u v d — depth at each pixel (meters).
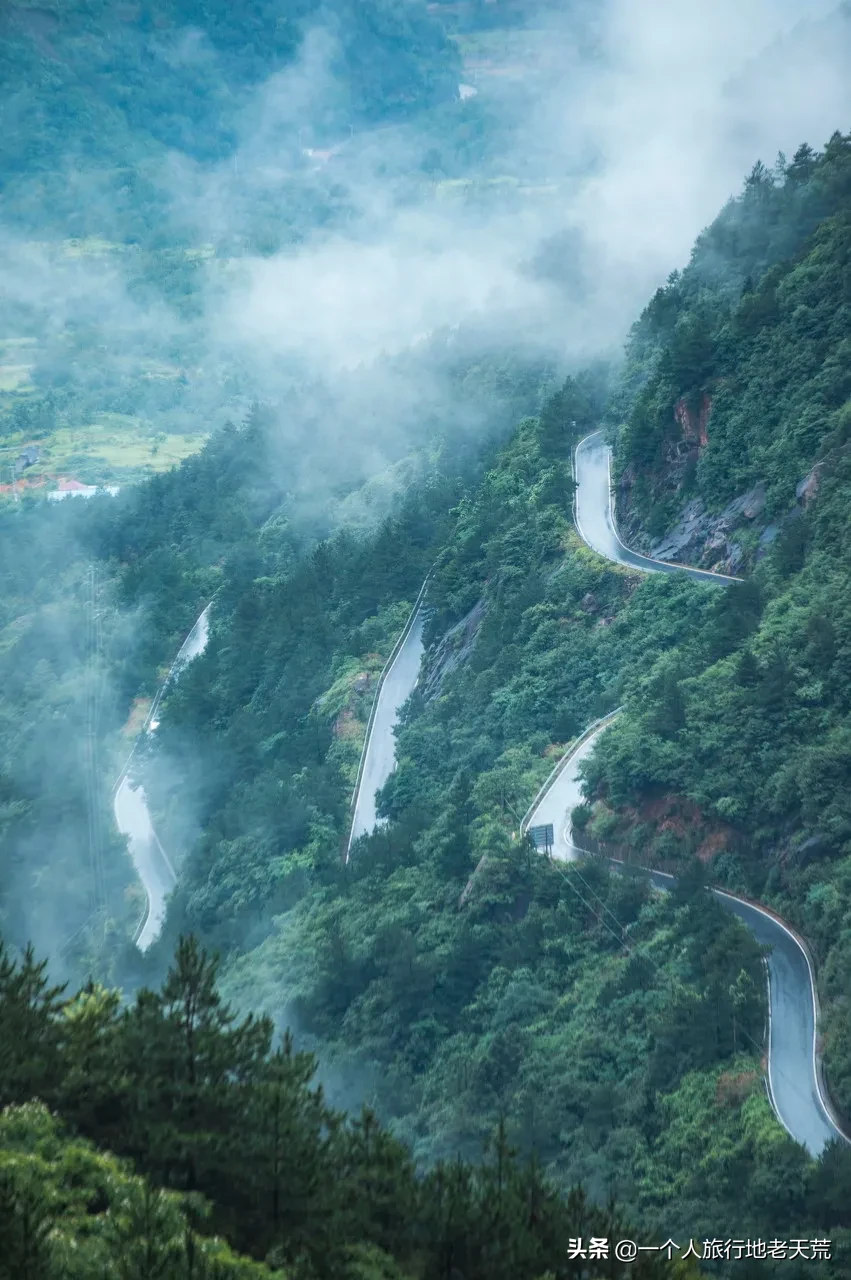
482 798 114.81
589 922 93.69
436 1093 84.25
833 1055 70.69
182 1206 39.75
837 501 116.12
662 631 122.62
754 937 82.62
